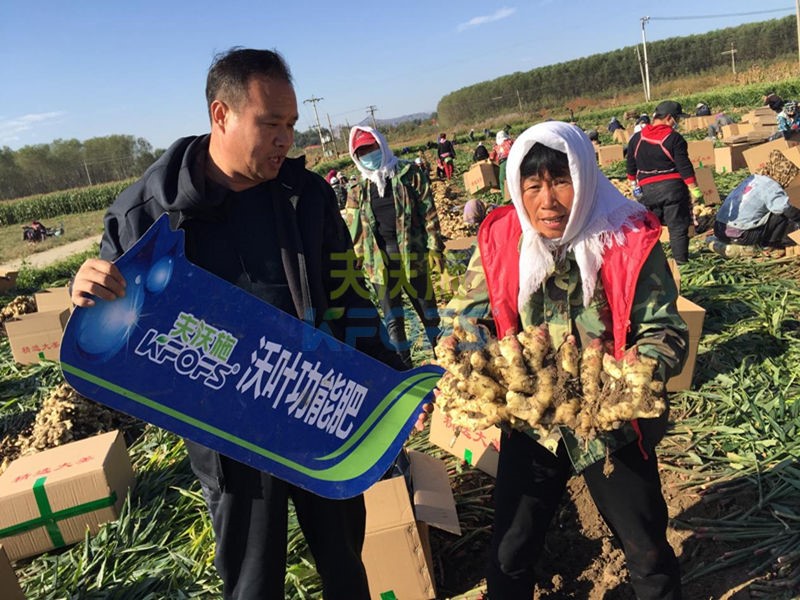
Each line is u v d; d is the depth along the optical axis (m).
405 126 108.38
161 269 1.64
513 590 2.12
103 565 3.09
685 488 3.11
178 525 3.43
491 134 53.62
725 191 10.01
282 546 1.93
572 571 2.79
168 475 3.88
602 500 2.04
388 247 4.66
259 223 1.83
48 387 6.10
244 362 1.78
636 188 6.37
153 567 3.09
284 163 1.88
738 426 3.45
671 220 6.17
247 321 1.77
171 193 1.73
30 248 24.75
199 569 2.95
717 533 2.76
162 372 1.69
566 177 1.75
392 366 2.11
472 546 2.98
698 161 12.77
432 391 2.06
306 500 2.03
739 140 11.89
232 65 1.63
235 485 1.87
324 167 36.81
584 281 1.85
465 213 11.20
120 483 3.66
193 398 1.73
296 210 1.86
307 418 1.87
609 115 49.34
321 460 1.89
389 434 2.01
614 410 1.74
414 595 2.59
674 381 3.91
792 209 6.07
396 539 2.53
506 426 2.00
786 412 3.46
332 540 2.02
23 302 8.84
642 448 1.90
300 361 1.84
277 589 1.93
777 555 2.54
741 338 4.42
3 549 2.74
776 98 15.36
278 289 1.84
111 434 3.90
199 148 1.80
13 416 5.64
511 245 1.98
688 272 5.91
